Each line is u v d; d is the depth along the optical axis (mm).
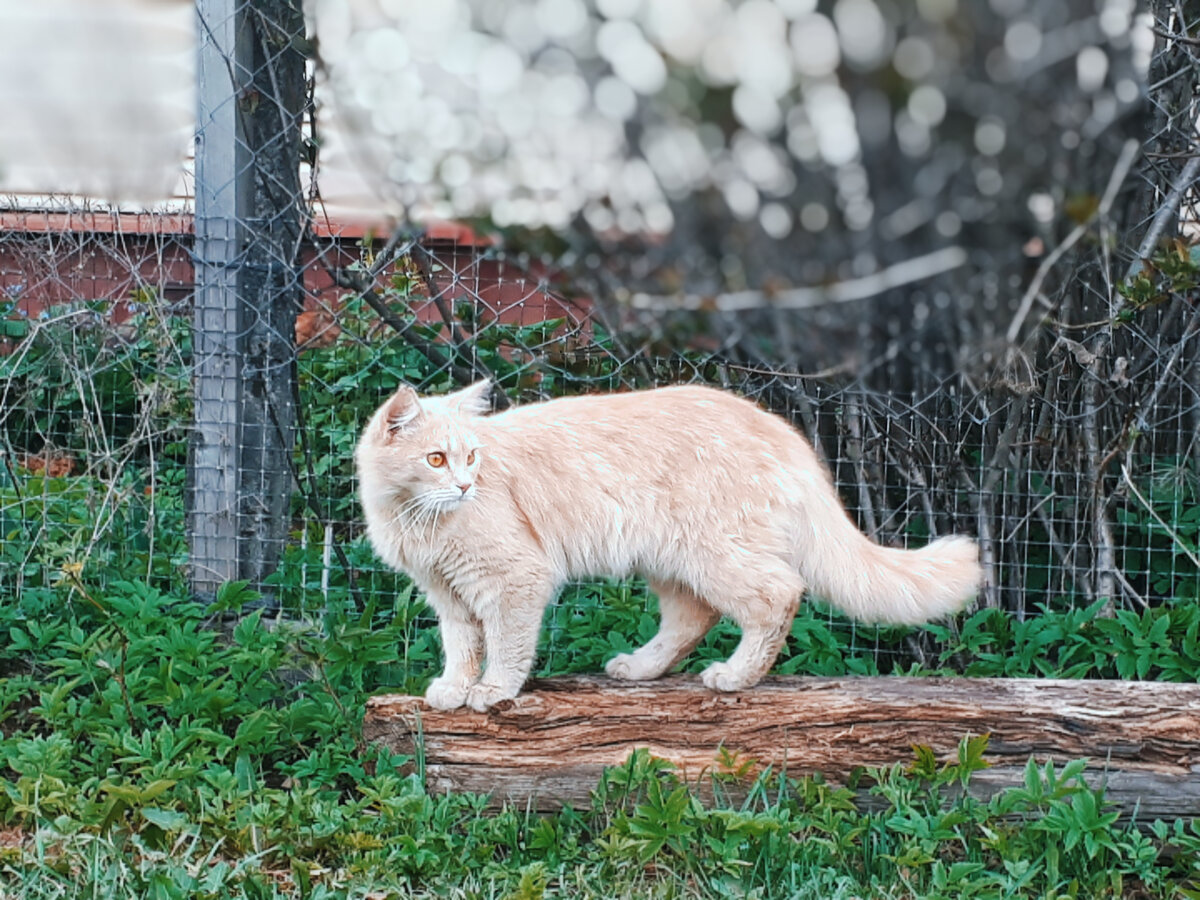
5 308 6453
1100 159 2760
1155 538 5660
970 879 3730
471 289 5695
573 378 5496
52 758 4145
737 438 4379
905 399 5305
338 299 6145
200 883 3492
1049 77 2623
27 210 5438
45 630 5008
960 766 3932
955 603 4449
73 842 3756
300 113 5109
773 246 2695
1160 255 4707
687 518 4273
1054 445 5387
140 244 5523
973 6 2564
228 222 5086
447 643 4441
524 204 2900
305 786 4363
